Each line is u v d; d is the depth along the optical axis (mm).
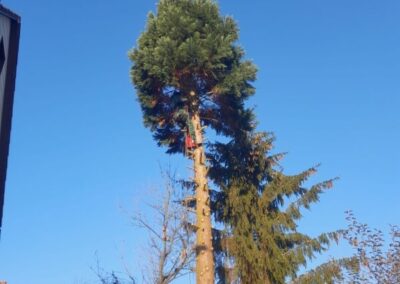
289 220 24328
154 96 23234
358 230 23562
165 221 18672
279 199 24859
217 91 22531
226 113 23781
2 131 18938
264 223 24188
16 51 19484
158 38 22984
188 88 22828
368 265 22828
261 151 25375
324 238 23766
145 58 22594
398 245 23078
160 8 23891
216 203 25078
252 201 24859
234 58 23078
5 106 19109
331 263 23078
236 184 25016
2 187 18906
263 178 25406
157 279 18062
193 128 22453
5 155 18953
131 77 23234
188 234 18984
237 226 24266
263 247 23844
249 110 24188
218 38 22422
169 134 23703
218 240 24188
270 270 23359
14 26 19625
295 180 24828
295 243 24250
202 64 22094
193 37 22219
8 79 19281
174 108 23078
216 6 23453
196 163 21969
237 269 23516
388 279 22438
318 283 22812
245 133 24938
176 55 21938
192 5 23469
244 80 22719
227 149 25250
